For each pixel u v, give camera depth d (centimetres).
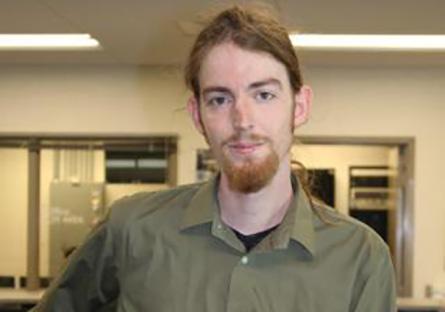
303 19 316
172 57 400
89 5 297
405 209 470
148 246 128
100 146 477
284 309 119
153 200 136
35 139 478
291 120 116
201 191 130
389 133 468
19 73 480
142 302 124
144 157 476
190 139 473
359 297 120
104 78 478
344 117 469
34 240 477
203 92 113
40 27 346
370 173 532
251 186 114
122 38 369
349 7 294
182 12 302
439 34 349
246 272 121
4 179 492
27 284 476
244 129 109
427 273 464
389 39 366
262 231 124
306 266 122
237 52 110
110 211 137
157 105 475
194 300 121
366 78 470
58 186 482
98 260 134
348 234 126
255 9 116
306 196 130
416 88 468
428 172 466
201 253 125
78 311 138
